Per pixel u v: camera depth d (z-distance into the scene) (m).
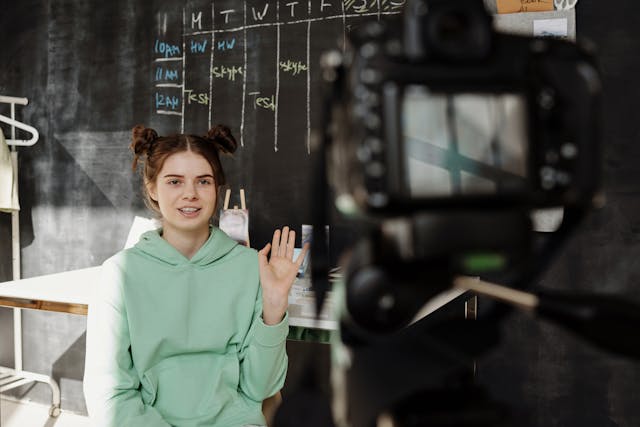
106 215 2.81
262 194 2.50
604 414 2.08
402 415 0.40
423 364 0.42
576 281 2.10
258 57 2.48
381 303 0.39
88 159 2.83
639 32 1.99
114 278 1.47
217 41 2.56
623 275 2.05
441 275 0.40
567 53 0.38
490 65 0.36
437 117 0.36
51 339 2.90
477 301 1.95
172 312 1.47
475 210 0.36
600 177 0.38
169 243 1.57
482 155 0.36
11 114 2.87
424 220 0.36
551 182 0.37
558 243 0.41
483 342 0.42
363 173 0.35
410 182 0.35
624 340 0.35
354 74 0.36
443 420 0.39
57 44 2.87
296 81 2.42
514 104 0.37
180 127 2.65
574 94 0.37
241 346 1.53
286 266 1.45
